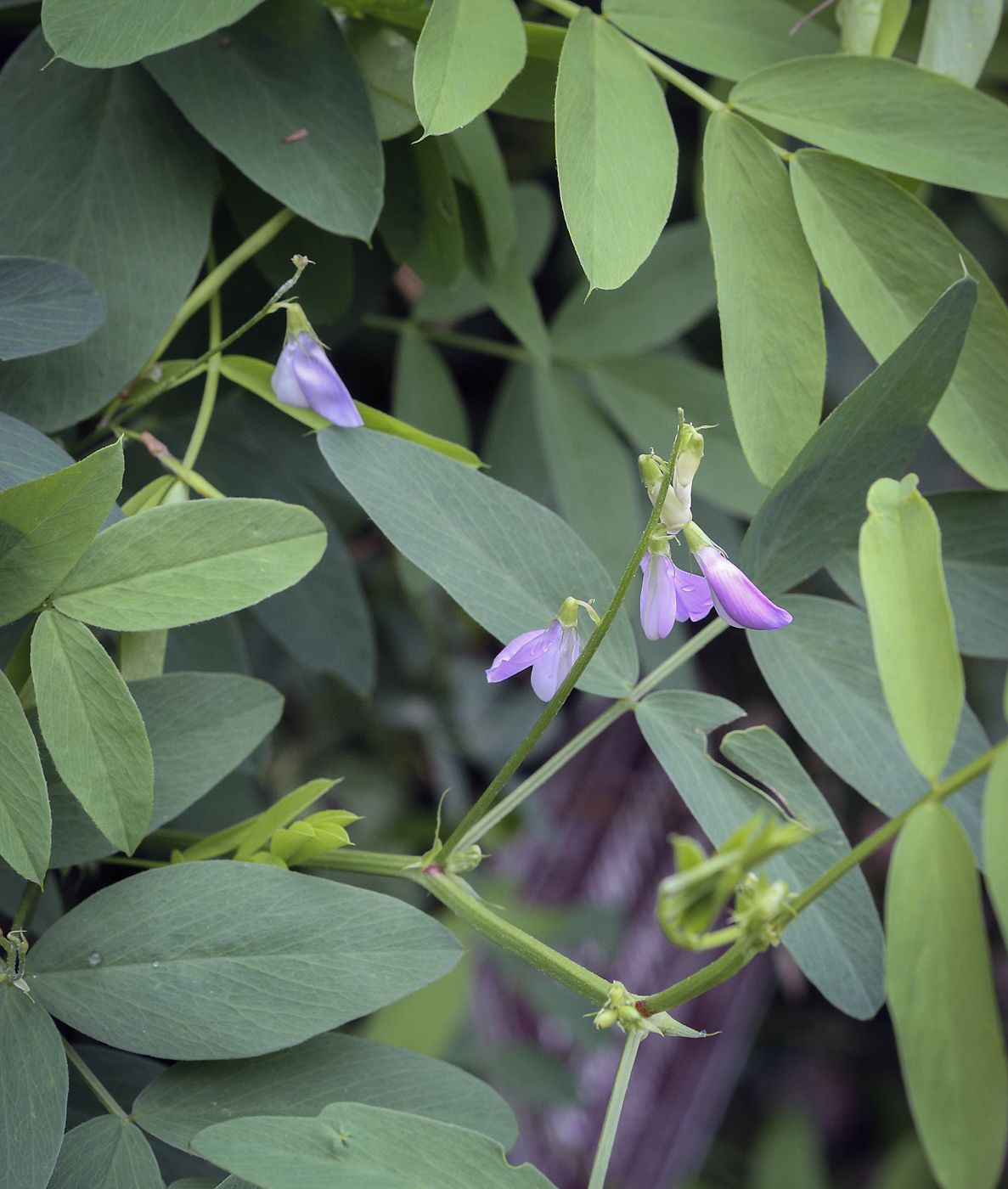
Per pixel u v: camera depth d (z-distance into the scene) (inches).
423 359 17.2
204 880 13.0
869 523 12.5
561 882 27.6
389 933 12.9
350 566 16.2
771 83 13.9
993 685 22.8
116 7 13.1
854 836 27.4
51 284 13.3
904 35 15.9
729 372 13.6
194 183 14.2
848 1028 36.3
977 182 13.7
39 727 13.2
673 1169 28.6
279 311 15.2
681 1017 29.0
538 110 14.5
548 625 13.5
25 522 12.4
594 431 17.1
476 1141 12.5
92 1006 12.9
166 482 14.1
